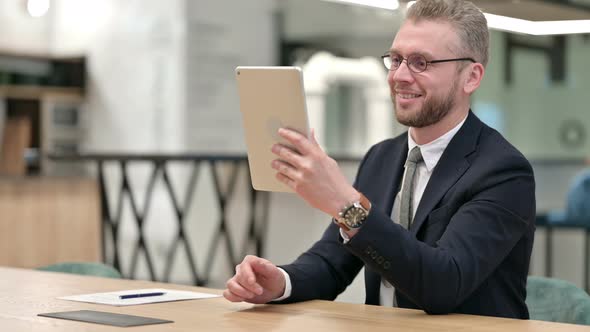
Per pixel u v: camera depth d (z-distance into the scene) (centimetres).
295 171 181
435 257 187
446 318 185
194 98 724
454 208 203
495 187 200
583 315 219
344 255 228
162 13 735
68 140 781
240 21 757
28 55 773
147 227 728
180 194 708
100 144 776
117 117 765
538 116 1084
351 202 180
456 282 189
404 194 215
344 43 857
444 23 205
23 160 723
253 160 194
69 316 183
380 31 860
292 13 790
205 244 685
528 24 259
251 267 203
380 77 885
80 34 784
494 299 204
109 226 692
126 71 760
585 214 562
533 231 208
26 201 639
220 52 743
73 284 240
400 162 223
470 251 193
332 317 186
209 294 221
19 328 169
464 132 211
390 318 185
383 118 896
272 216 616
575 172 799
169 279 711
